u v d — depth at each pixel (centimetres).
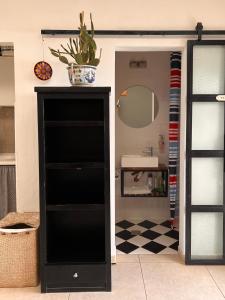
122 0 255
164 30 256
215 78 262
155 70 374
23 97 258
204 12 257
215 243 274
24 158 263
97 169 245
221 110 264
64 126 230
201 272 254
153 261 275
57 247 246
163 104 377
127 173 376
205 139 266
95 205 219
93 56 218
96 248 246
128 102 377
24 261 227
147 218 391
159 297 215
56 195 244
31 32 254
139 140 382
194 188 270
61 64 255
